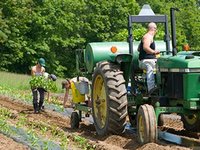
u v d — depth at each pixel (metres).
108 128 11.84
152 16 12.22
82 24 52.62
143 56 11.73
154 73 11.45
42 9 50.62
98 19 53.47
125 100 11.69
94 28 53.50
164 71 11.03
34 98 17.61
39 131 13.30
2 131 13.10
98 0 54.25
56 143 11.39
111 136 11.73
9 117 16.17
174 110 10.77
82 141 11.24
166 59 10.97
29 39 49.50
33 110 18.41
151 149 10.16
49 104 20.38
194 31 55.47
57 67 51.03
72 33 52.28
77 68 14.49
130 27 12.12
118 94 11.66
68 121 15.70
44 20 49.59
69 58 53.12
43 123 14.20
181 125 14.67
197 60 10.41
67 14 51.44
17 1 48.88
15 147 11.01
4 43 47.72
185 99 10.42
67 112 17.84
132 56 11.85
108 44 13.14
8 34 48.06
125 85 11.95
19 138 12.10
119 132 11.91
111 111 11.66
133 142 11.11
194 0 63.44
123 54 11.77
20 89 29.30
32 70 18.17
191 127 12.38
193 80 10.36
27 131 12.70
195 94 10.37
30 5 49.88
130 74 12.31
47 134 12.80
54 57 51.00
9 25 48.22
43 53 50.16
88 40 54.00
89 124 14.51
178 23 54.16
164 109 10.80
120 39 38.88
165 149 9.99
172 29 11.09
